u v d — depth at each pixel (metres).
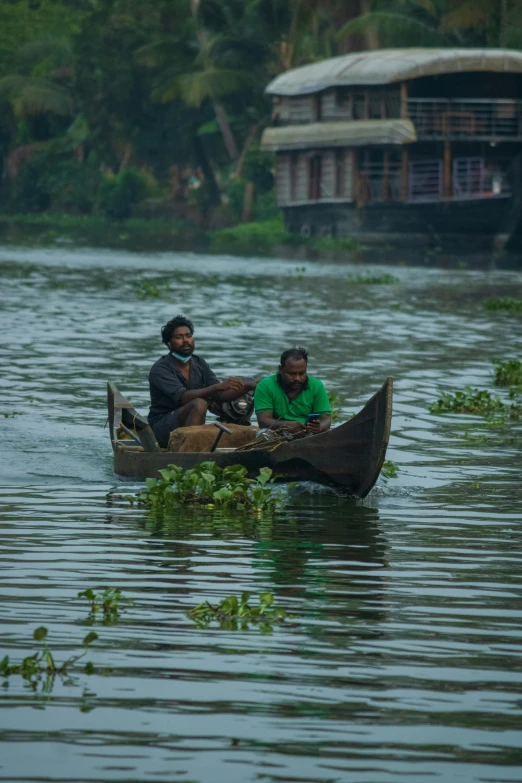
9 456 27.92
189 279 87.75
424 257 121.19
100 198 192.00
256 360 44.56
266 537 21.14
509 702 13.29
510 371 41.03
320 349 48.56
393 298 74.38
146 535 21.08
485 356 47.59
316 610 16.66
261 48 159.75
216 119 177.12
